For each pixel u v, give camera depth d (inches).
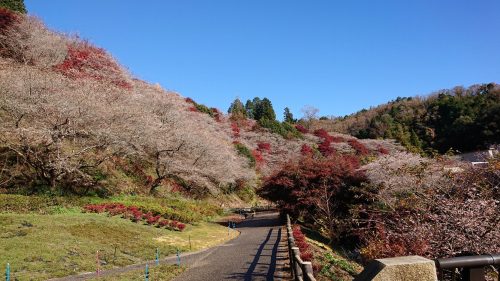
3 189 783.7
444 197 480.4
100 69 1398.9
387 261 92.0
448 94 3193.9
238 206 1755.7
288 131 2898.6
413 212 493.4
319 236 812.6
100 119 948.6
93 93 1039.0
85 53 1413.6
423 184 534.3
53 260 458.9
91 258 496.1
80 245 539.2
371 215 569.6
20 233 536.7
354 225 717.9
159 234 722.2
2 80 854.5
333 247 701.9
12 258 440.5
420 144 2332.7
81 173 894.4
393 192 617.3
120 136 970.7
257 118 3558.1
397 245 424.2
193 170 1301.7
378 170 770.8
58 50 1311.5
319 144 2711.6
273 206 1844.2
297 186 935.0
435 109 2741.1
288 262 454.6
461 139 2011.6
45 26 1386.6
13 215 626.2
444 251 396.8
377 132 3144.7
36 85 882.1
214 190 1469.0
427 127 2554.1
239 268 445.4
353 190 714.8
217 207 1368.1
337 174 876.0
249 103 4099.4
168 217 885.8
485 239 390.3
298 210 928.3
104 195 966.4
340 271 417.7
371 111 4170.8
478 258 93.6
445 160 571.8
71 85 1056.8
